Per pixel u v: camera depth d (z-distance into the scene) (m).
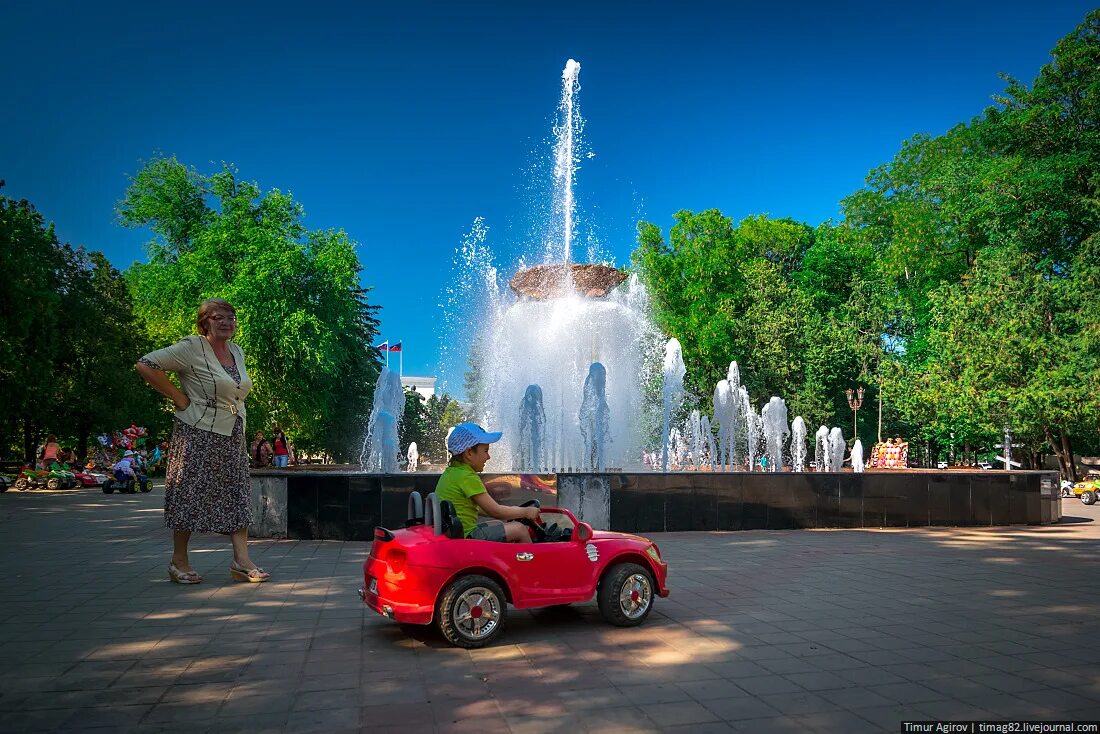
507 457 21.05
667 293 45.53
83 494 24.19
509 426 21.34
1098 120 33.16
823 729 4.03
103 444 36.44
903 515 13.59
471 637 5.60
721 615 6.70
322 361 34.28
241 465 8.35
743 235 49.19
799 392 44.34
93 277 41.53
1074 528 13.91
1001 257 33.25
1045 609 7.00
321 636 5.95
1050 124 33.69
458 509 6.21
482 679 4.87
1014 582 8.37
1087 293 30.52
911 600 7.37
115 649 5.55
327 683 4.78
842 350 44.66
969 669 5.12
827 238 50.16
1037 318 31.70
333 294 36.62
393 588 5.68
